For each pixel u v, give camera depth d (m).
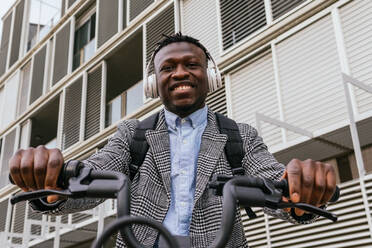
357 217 4.80
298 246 5.26
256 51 7.23
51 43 14.24
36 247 11.69
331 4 6.27
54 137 14.69
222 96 7.71
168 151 1.45
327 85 5.95
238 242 1.30
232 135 1.49
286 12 7.24
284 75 6.62
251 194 0.90
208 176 1.37
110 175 0.92
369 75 5.49
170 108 1.52
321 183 0.95
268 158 1.42
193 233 1.31
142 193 1.36
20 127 14.30
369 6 5.75
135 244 0.86
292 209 1.16
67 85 12.48
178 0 9.43
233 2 8.16
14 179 0.97
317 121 5.91
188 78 1.47
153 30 9.90
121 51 11.13
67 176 0.94
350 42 5.85
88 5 13.14
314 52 6.30
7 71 16.09
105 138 10.46
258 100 6.98
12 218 12.76
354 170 5.50
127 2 11.25
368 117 5.13
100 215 6.81
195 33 8.73
